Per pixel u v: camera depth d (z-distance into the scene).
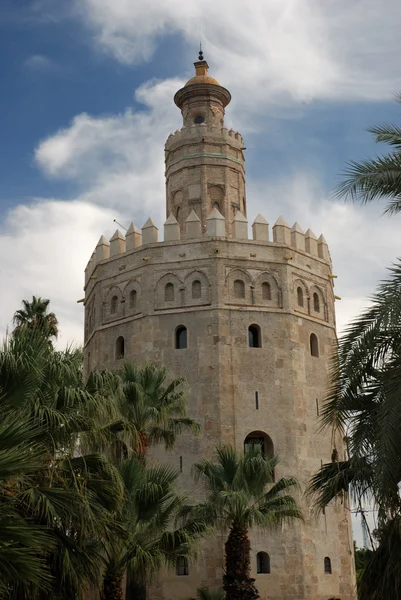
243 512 29.84
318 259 48.97
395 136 18.16
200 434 41.53
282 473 41.41
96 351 46.94
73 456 20.50
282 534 40.25
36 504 18.02
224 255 44.97
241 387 42.69
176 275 45.06
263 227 46.50
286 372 43.72
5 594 17.19
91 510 19.22
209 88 53.47
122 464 26.03
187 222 45.91
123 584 38.53
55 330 42.09
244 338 43.69
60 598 19.22
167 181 52.28
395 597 16.92
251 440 42.88
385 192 17.36
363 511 16.83
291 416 42.91
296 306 45.84
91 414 20.55
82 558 19.25
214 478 31.00
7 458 15.57
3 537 15.56
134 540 24.91
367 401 17.23
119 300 46.78
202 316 43.88
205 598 36.44
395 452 15.34
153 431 34.47
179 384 39.81
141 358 44.03
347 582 42.44
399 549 16.97
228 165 51.09
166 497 26.12
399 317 15.54
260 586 39.03
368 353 16.84
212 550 39.00
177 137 51.94
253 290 44.88
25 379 18.62
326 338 47.41
